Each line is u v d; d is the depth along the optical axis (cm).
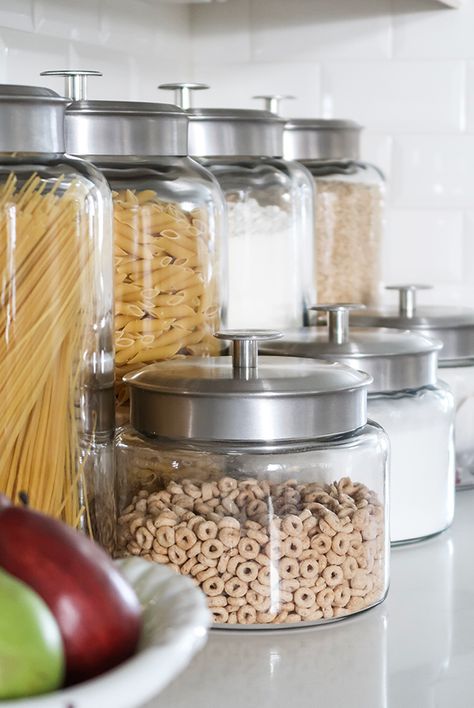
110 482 113
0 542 62
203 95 231
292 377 110
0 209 98
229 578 108
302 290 166
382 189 197
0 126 98
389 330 152
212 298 132
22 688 58
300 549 109
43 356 99
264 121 150
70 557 62
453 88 225
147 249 125
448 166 228
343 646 106
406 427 139
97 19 185
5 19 158
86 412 107
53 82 173
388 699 94
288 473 108
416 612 116
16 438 99
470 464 172
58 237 100
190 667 100
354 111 228
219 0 182
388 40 226
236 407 107
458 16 223
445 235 229
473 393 168
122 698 57
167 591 69
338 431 111
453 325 167
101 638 61
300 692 95
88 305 105
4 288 97
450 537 145
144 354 126
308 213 167
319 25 227
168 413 110
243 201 154
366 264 192
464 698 95
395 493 140
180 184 127
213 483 108
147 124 124
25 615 59
